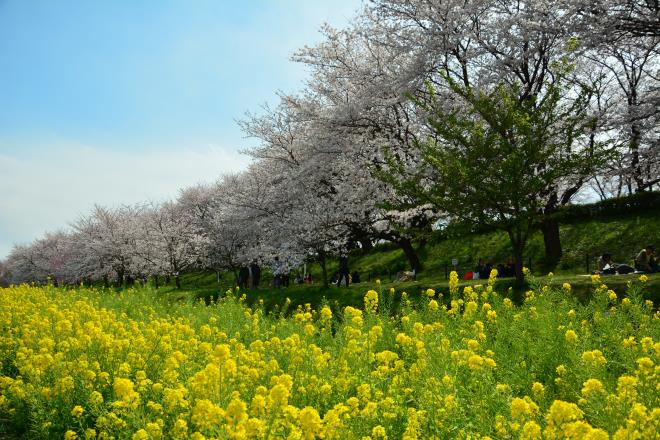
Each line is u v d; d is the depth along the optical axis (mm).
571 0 17828
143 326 11031
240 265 32219
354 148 22641
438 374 5812
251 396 6160
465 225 16594
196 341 8398
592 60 25562
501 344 7477
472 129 16312
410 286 18344
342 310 18219
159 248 41562
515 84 16812
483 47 19984
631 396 4473
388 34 21656
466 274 23266
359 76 22953
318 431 4391
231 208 28578
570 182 21516
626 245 24297
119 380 5539
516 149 15531
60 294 19656
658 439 3762
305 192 24562
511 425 4285
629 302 8820
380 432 4703
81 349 8375
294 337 7539
